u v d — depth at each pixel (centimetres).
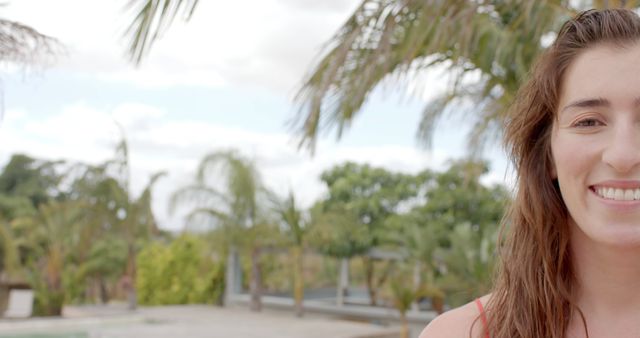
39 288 1678
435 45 336
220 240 1720
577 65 83
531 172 95
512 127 100
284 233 1716
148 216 1731
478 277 1198
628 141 76
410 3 336
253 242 1719
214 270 2072
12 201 2880
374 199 1872
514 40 438
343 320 1762
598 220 79
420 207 1720
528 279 93
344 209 1792
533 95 94
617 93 78
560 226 91
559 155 84
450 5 330
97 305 1928
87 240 1809
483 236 1345
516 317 92
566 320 89
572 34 86
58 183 1712
